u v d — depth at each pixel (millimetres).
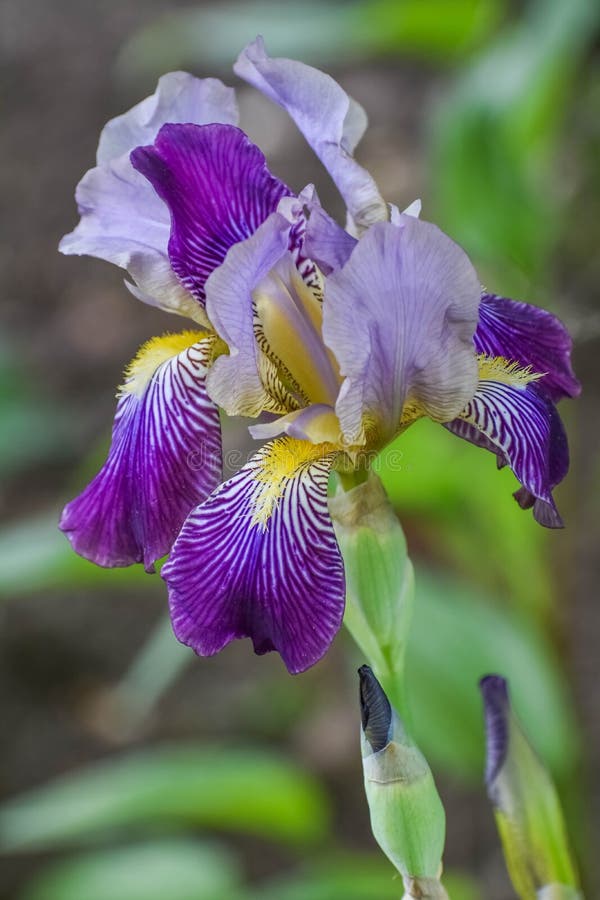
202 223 645
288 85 655
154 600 1474
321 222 632
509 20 1150
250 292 637
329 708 1348
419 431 860
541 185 993
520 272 896
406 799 646
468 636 893
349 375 623
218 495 638
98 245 665
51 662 1418
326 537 626
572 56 934
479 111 878
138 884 1027
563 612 949
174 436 654
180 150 639
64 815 900
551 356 676
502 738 685
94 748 1330
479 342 668
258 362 650
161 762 974
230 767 895
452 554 1094
